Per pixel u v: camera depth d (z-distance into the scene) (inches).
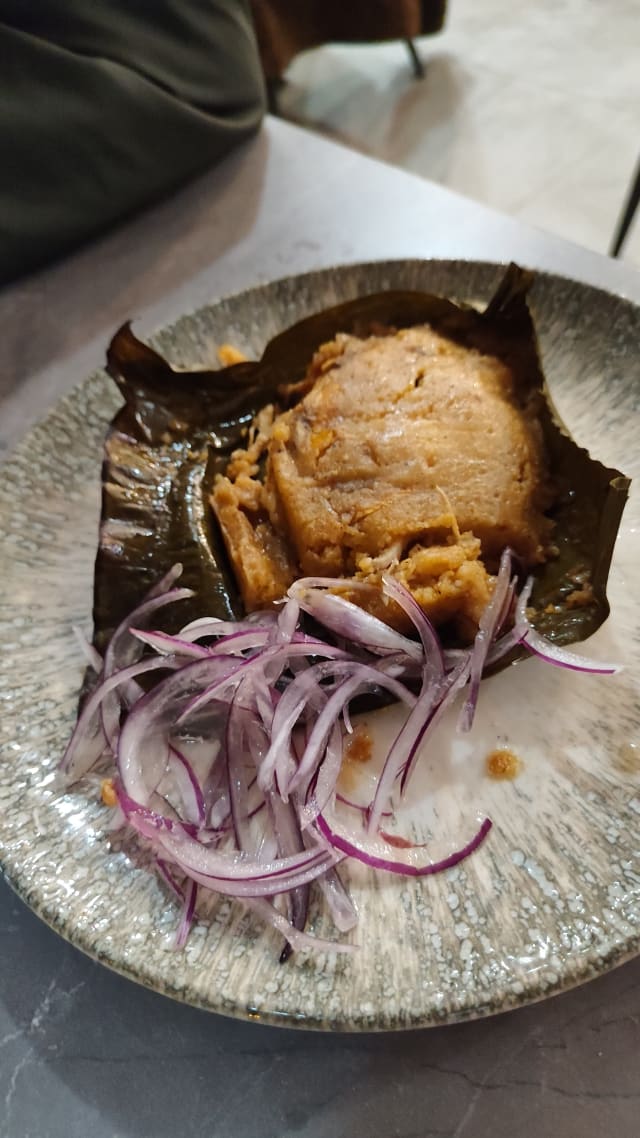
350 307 13.9
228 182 21.0
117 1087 9.4
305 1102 9.1
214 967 8.9
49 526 13.7
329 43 35.9
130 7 18.5
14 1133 9.2
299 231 19.4
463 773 10.5
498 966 8.5
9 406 16.8
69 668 12.2
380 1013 8.2
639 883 8.9
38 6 17.4
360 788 10.7
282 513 12.6
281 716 10.7
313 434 12.7
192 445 14.0
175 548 12.9
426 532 11.5
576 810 9.9
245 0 21.0
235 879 9.7
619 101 37.7
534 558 11.9
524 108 38.3
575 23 42.1
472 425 12.2
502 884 9.3
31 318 18.7
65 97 17.4
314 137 21.8
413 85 40.3
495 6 43.9
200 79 20.0
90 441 14.6
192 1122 9.1
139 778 10.8
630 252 31.1
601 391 13.8
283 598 11.9
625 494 10.7
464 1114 8.8
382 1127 8.8
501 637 11.0
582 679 10.9
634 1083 8.8
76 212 19.0
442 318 13.7
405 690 10.9
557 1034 9.1
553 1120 8.7
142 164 19.3
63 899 9.6
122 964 8.9
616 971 9.4
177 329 15.8
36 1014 10.0
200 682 11.3
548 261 17.5
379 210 19.6
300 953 9.0
